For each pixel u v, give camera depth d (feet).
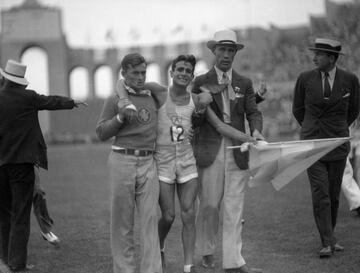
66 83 315.17
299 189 62.18
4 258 33.55
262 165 29.76
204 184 30.27
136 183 27.81
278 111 205.87
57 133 275.59
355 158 48.01
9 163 31.42
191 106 28.99
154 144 28.17
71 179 83.97
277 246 36.01
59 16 314.96
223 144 30.19
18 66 31.94
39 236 41.45
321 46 33.76
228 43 29.96
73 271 31.76
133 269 27.89
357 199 42.96
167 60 321.11
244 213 48.03
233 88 30.40
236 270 30.01
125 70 27.89
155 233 27.89
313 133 34.32
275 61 223.71
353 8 112.16
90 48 319.06
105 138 27.76
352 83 34.65
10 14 315.78
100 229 43.27
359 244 35.60
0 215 33.58
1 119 31.55
